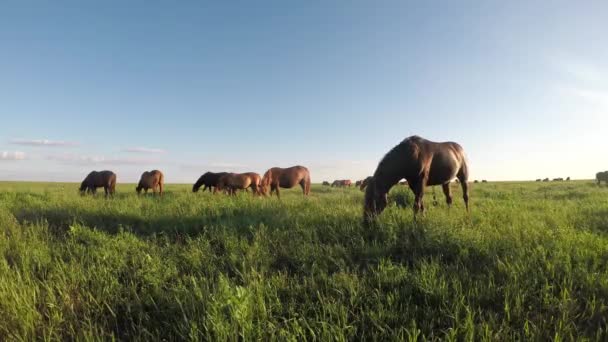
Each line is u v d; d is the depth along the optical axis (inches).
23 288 146.4
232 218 309.9
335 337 110.9
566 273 156.0
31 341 115.6
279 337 113.3
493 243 203.8
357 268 177.0
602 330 114.1
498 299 139.3
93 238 243.8
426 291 139.9
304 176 775.1
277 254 212.4
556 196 651.5
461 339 112.9
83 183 801.6
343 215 295.7
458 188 963.3
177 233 269.6
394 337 111.0
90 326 121.0
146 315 133.3
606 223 275.1
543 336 112.2
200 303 136.0
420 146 302.4
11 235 253.8
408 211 312.7
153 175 816.9
